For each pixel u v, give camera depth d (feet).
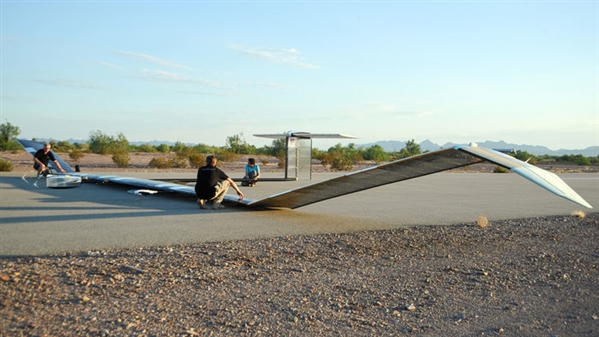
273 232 31.37
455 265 23.70
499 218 40.42
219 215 38.83
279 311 16.81
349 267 22.80
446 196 60.18
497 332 15.58
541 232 33.60
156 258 23.27
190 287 19.04
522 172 26.35
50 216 36.55
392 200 54.29
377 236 30.63
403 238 30.19
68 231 30.32
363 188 37.55
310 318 16.29
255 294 18.49
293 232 31.55
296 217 38.78
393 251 26.40
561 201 55.57
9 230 30.35
